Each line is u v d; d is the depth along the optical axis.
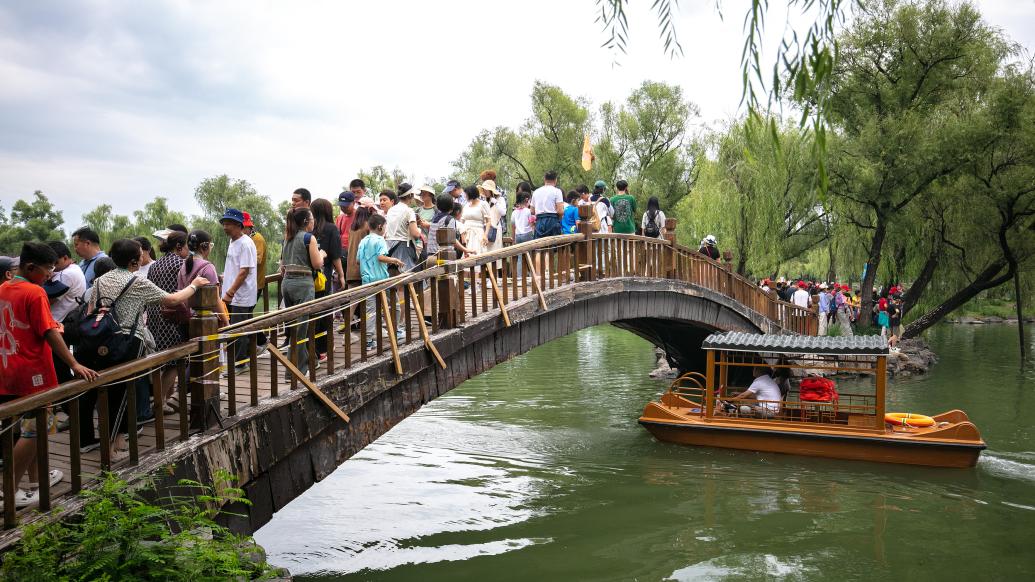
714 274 17.80
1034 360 24.50
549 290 11.40
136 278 5.48
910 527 9.53
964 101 23.86
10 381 4.66
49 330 4.64
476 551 8.73
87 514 4.23
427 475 11.75
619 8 5.39
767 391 13.46
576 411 16.69
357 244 9.91
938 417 13.32
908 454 12.13
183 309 5.89
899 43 24.36
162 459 5.04
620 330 36.25
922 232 25.02
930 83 24.78
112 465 4.87
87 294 5.58
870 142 23.73
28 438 4.62
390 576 7.98
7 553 3.87
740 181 28.25
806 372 20.66
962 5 23.98
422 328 8.21
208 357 5.59
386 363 7.66
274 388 6.30
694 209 30.11
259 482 6.08
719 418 13.51
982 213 23.06
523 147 39.47
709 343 13.38
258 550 5.34
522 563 8.38
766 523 9.69
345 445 7.17
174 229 7.53
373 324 9.49
